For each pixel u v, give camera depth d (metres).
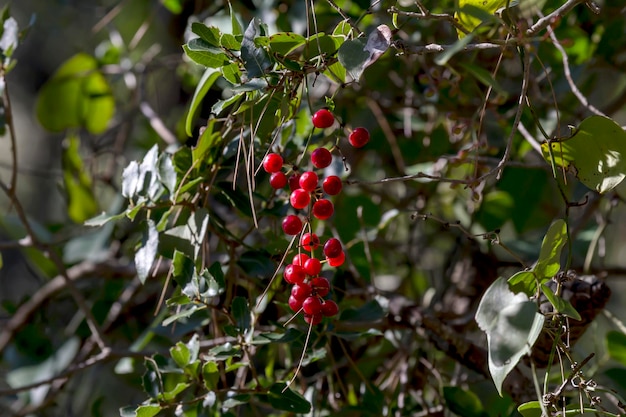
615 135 0.84
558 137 0.86
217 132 0.89
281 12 1.05
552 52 1.02
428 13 0.85
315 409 0.97
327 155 0.85
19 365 1.14
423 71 1.06
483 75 0.83
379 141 1.14
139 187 0.89
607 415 0.85
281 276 0.93
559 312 0.82
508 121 1.02
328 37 0.85
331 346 0.99
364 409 0.96
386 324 0.99
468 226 1.10
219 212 1.07
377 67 1.09
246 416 1.04
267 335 0.89
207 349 0.98
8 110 0.98
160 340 1.09
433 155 1.10
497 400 0.98
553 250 0.82
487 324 0.82
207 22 1.07
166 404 0.89
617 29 1.04
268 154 0.86
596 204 1.04
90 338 1.15
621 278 1.10
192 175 0.90
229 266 0.93
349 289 1.02
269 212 0.91
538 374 1.01
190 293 0.87
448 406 0.97
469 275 1.09
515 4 0.86
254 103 0.85
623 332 0.98
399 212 1.04
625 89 1.06
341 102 1.08
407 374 1.01
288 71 0.85
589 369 1.00
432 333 0.98
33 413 1.14
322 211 0.84
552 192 1.14
